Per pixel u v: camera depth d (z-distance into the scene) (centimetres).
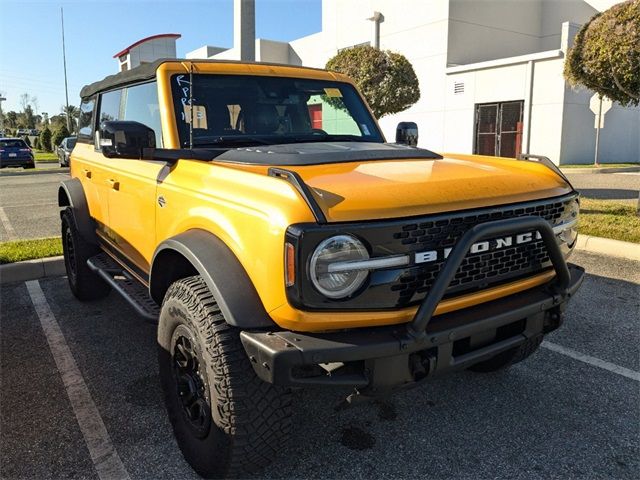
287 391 238
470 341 250
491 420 316
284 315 214
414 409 329
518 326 271
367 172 260
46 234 852
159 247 275
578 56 832
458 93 1991
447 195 241
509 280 264
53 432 308
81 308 511
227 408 232
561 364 384
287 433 243
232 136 350
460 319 242
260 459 245
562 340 423
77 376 375
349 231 211
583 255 669
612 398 338
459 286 244
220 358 232
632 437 297
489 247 246
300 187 217
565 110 1722
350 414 323
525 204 262
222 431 237
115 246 414
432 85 2081
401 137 442
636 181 1366
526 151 1811
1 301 534
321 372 222
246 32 958
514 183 274
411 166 282
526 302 263
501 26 2156
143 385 362
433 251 229
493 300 263
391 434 303
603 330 441
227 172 262
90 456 287
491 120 1919
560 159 1750
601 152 1900
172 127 332
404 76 1109
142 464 280
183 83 347
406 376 228
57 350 418
